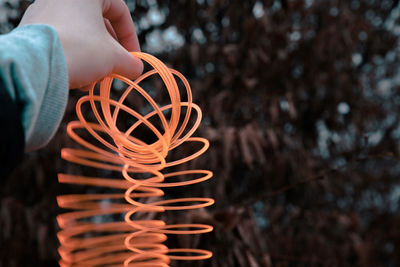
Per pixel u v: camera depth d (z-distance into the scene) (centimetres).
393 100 207
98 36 36
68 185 167
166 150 42
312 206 182
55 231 163
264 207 170
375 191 203
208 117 169
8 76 25
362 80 199
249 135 153
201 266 123
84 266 57
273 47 176
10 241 164
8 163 24
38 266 168
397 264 197
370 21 206
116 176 160
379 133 204
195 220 120
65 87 29
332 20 182
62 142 156
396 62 209
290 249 165
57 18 34
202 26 180
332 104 186
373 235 195
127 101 158
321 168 183
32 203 175
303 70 182
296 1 173
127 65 38
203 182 156
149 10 181
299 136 183
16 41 27
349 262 175
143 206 52
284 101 177
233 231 123
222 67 177
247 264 125
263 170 171
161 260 61
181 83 169
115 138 45
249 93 173
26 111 25
